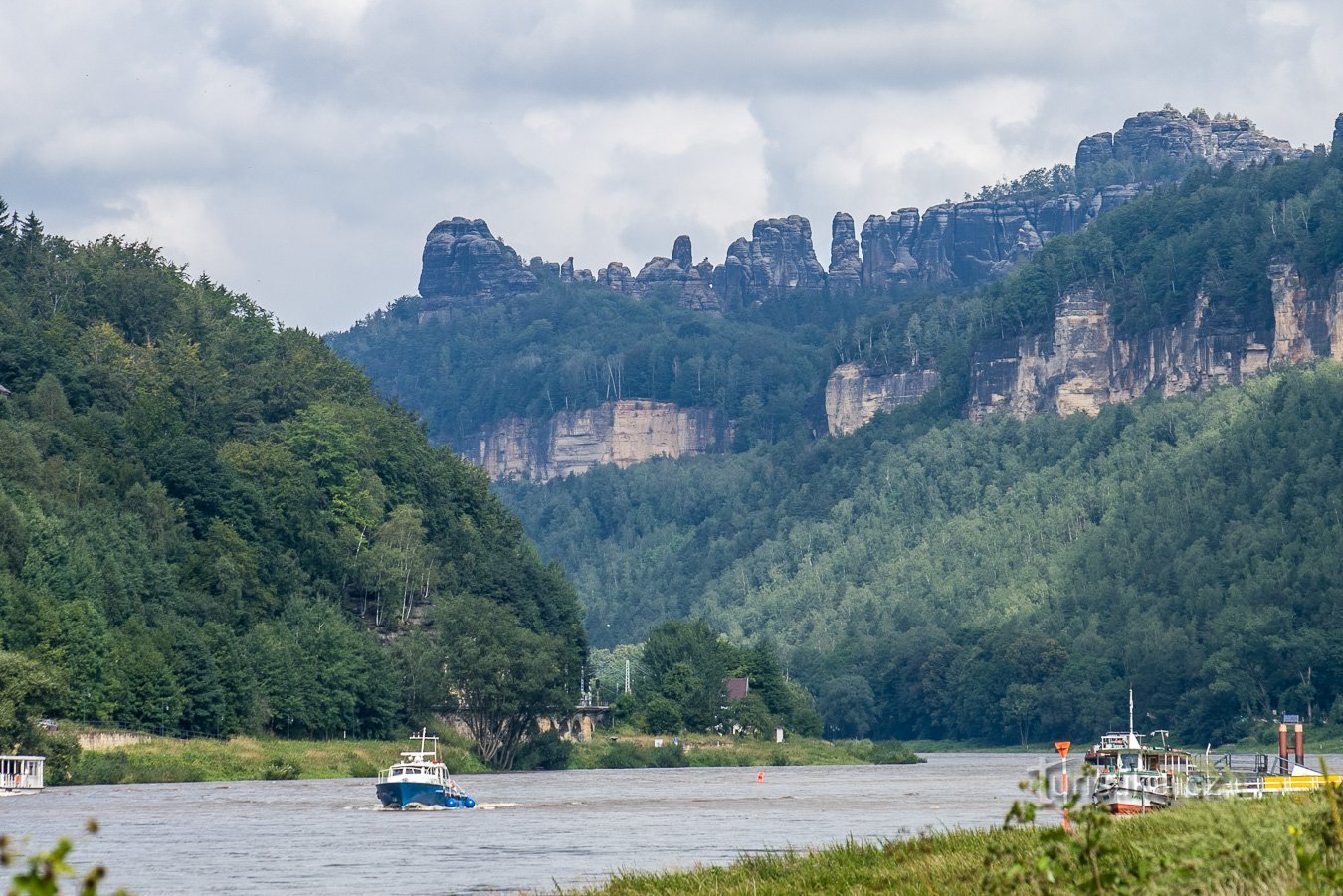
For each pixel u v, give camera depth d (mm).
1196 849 55750
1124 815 90500
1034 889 50062
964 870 67688
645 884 81312
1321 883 42688
